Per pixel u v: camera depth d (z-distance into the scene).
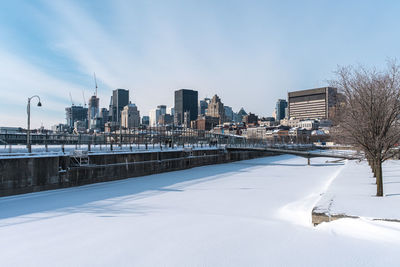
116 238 17.53
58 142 55.91
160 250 15.05
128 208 27.62
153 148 65.62
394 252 12.25
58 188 39.00
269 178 52.62
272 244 15.09
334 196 22.97
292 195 34.50
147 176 55.50
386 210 17.56
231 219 22.19
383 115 22.92
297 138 185.38
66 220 22.97
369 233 14.49
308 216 23.27
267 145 123.62
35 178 36.22
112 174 48.56
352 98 28.56
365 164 63.00
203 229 19.11
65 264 13.55
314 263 12.00
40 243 16.98
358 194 23.89
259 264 12.48
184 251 14.73
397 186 28.42
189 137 96.25
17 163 34.41
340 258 12.17
